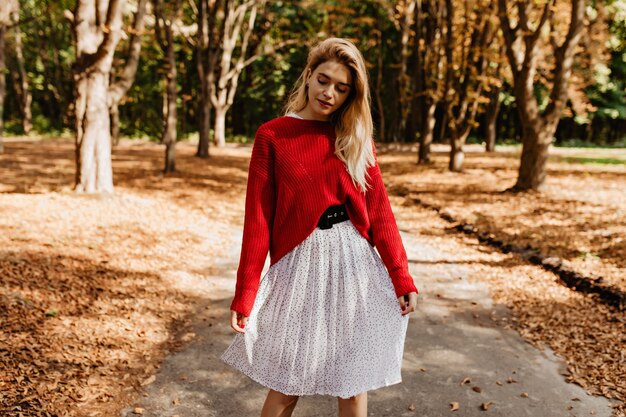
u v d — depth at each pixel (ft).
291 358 6.64
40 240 20.34
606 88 91.09
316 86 6.42
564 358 12.50
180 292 16.70
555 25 37.29
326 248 6.63
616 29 57.57
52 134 108.68
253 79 111.96
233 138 108.58
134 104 117.60
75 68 30.83
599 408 10.19
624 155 71.00
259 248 6.47
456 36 50.88
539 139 36.04
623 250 21.35
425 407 10.16
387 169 52.49
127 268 18.29
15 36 102.22
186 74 109.70
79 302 14.51
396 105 93.04
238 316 6.44
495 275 19.54
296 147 6.53
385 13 84.48
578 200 32.99
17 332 12.03
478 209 31.65
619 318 14.46
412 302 6.75
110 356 11.63
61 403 9.50
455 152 49.32
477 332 14.25
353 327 6.64
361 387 6.62
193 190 37.81
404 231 27.45
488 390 10.91
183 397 10.27
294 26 99.09
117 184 38.19
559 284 18.15
